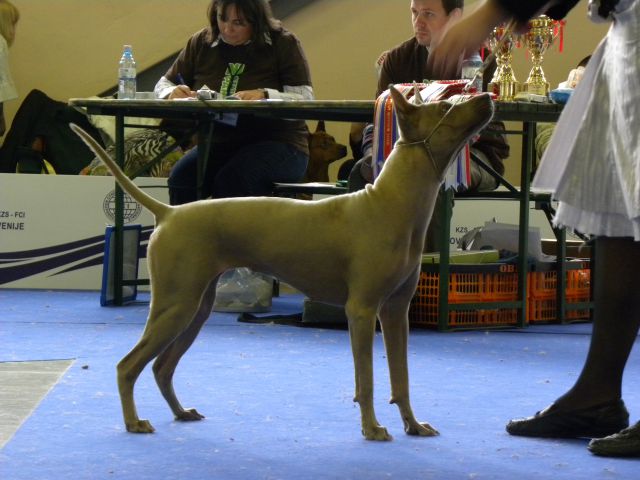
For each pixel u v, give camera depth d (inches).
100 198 369.1
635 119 140.2
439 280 279.6
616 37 144.3
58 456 140.2
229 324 284.2
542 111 267.6
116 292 323.3
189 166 341.7
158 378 162.6
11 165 416.5
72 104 309.0
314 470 134.9
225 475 131.7
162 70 481.7
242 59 341.1
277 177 331.0
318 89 476.7
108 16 472.1
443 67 113.2
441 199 278.7
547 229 384.2
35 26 471.8
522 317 293.4
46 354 227.0
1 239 369.4
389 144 256.4
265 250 153.3
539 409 176.9
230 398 181.9
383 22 472.1
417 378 205.2
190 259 152.3
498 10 110.0
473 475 133.8
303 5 470.9
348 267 151.0
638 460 143.7
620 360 154.4
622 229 148.0
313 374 207.2
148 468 134.6
